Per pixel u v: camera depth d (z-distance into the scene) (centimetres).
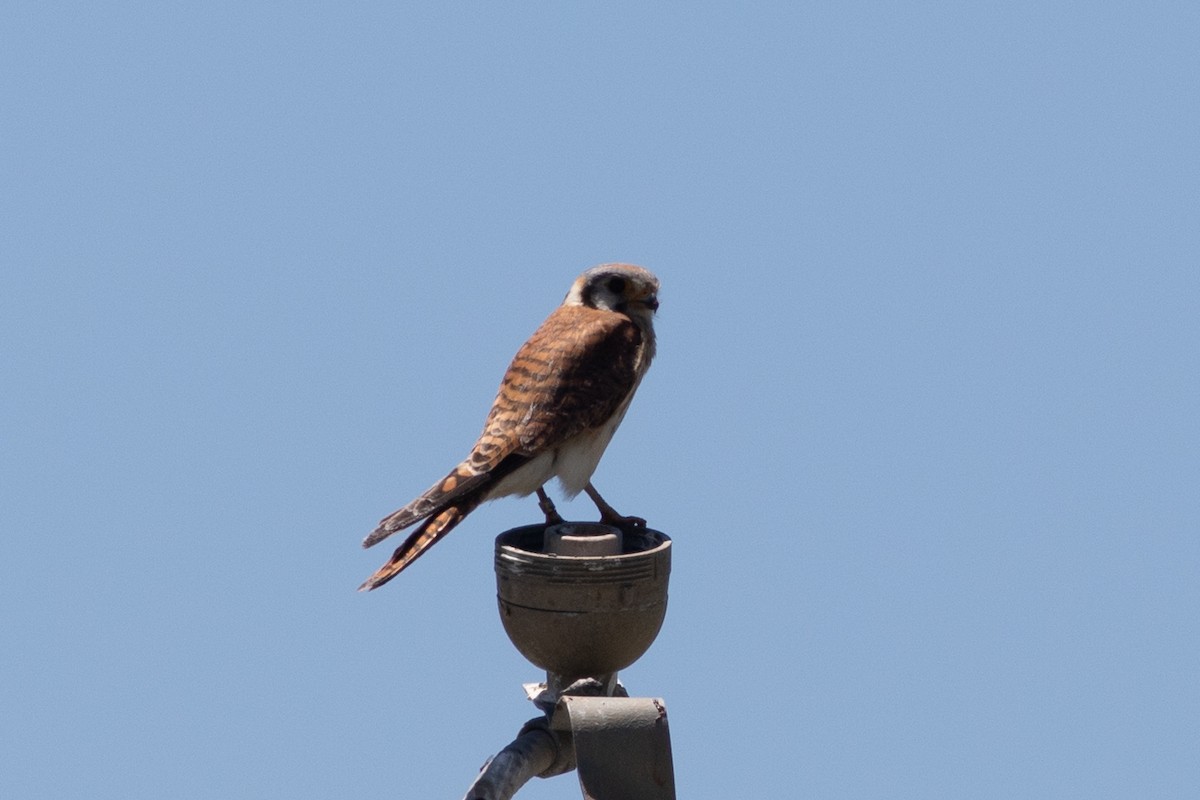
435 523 1152
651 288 1291
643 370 1280
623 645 1151
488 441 1197
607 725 1077
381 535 1122
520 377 1236
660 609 1164
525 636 1155
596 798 1058
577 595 1129
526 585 1140
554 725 1126
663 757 1079
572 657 1150
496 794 1054
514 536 1198
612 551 1145
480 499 1180
